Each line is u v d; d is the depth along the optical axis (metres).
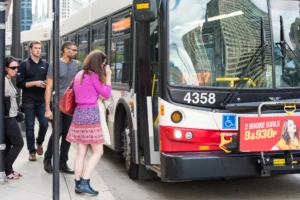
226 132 5.66
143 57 6.24
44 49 15.51
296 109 5.86
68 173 7.34
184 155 5.57
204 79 5.73
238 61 5.83
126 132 7.18
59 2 4.99
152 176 7.04
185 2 5.78
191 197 6.31
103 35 8.66
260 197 6.29
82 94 5.91
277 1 5.99
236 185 6.96
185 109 5.60
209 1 5.84
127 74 7.12
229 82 5.79
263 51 5.87
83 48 10.31
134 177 7.13
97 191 6.16
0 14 6.21
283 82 5.95
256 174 5.72
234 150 5.66
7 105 6.41
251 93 5.79
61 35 13.18
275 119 5.63
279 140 5.65
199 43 5.76
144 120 6.25
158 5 5.79
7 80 6.41
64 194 6.15
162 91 5.64
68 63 7.07
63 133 7.24
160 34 5.71
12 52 11.49
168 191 6.63
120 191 6.61
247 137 5.55
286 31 6.00
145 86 6.23
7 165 6.73
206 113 5.64
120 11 7.57
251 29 5.89
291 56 6.00
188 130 5.59
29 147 8.09
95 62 5.85
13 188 6.31
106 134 6.08
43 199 5.84
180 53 5.71
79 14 10.77
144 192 6.57
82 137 5.94
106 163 8.55
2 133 6.42
